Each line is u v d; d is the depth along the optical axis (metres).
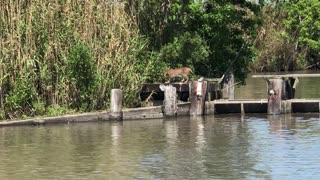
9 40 26.34
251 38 34.34
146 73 29.05
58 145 20.98
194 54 31.73
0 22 26.56
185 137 22.36
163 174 17.02
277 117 27.39
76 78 27.11
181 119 27.22
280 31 70.50
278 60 69.88
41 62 26.83
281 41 69.75
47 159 18.88
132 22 29.80
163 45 32.09
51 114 26.50
